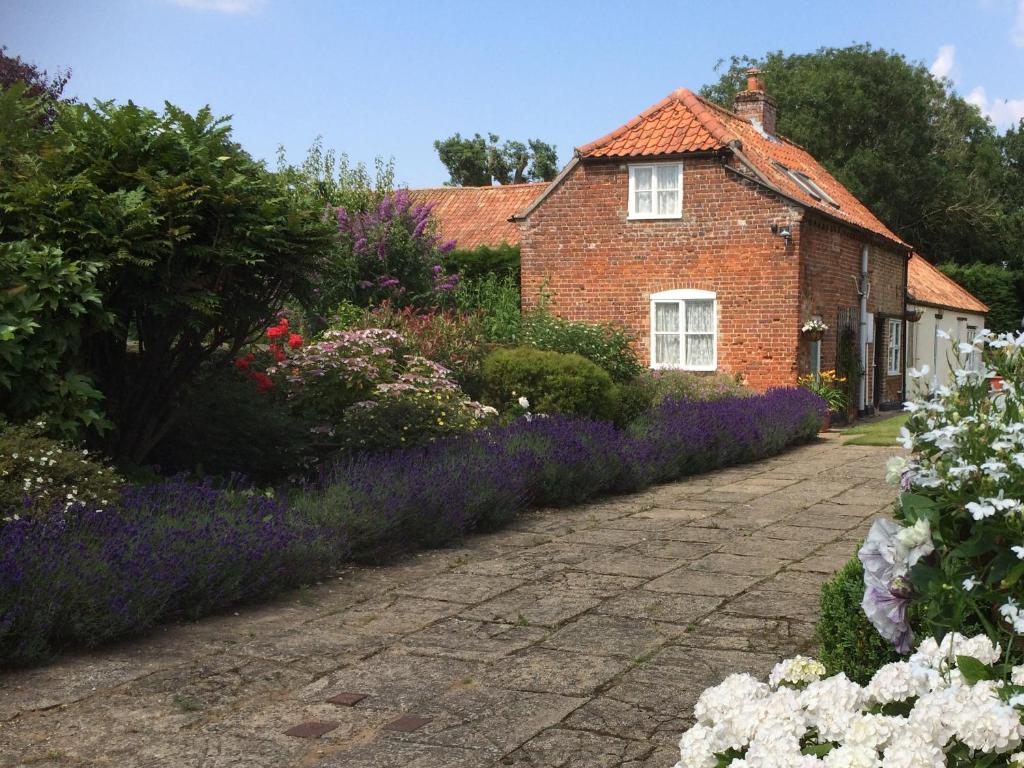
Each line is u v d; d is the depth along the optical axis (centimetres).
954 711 198
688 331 1812
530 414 1162
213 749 365
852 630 361
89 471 610
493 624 534
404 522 725
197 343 809
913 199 3959
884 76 3909
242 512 639
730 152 1748
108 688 430
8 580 461
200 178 736
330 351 993
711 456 1223
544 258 1897
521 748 365
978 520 250
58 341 672
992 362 297
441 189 2694
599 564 686
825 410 1625
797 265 1717
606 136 1872
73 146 723
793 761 197
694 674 448
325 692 426
